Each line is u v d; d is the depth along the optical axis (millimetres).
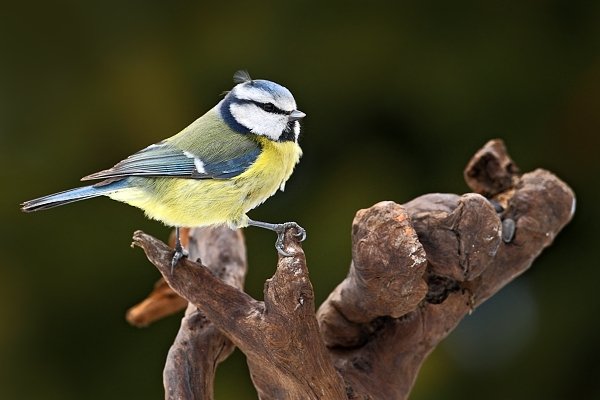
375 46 11086
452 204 6168
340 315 6617
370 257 5797
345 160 11305
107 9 11242
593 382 10938
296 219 11141
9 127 11078
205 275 6168
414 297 5957
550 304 11172
